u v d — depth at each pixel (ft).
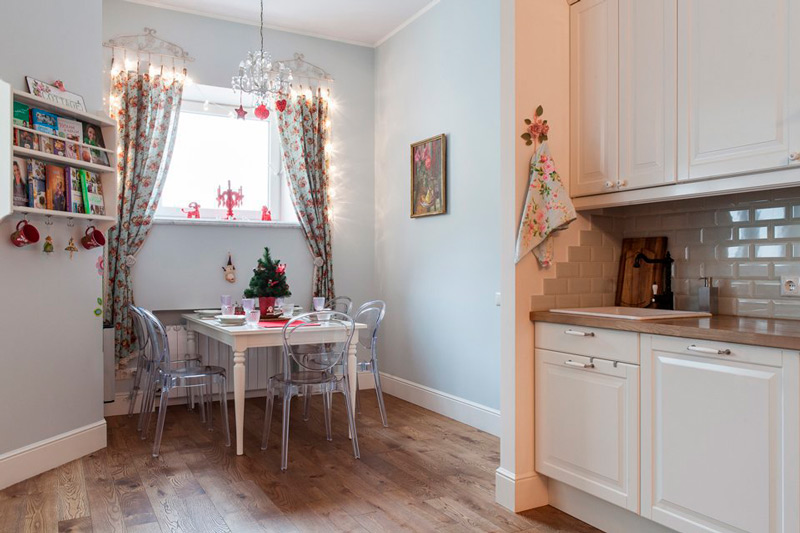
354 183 17.07
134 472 10.12
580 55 9.06
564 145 9.16
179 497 9.01
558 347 8.42
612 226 9.82
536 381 8.80
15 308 9.64
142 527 7.97
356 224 17.10
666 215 9.27
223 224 15.35
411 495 9.15
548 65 9.01
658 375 7.04
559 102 9.12
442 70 14.14
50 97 10.09
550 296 9.04
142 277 14.58
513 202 8.75
